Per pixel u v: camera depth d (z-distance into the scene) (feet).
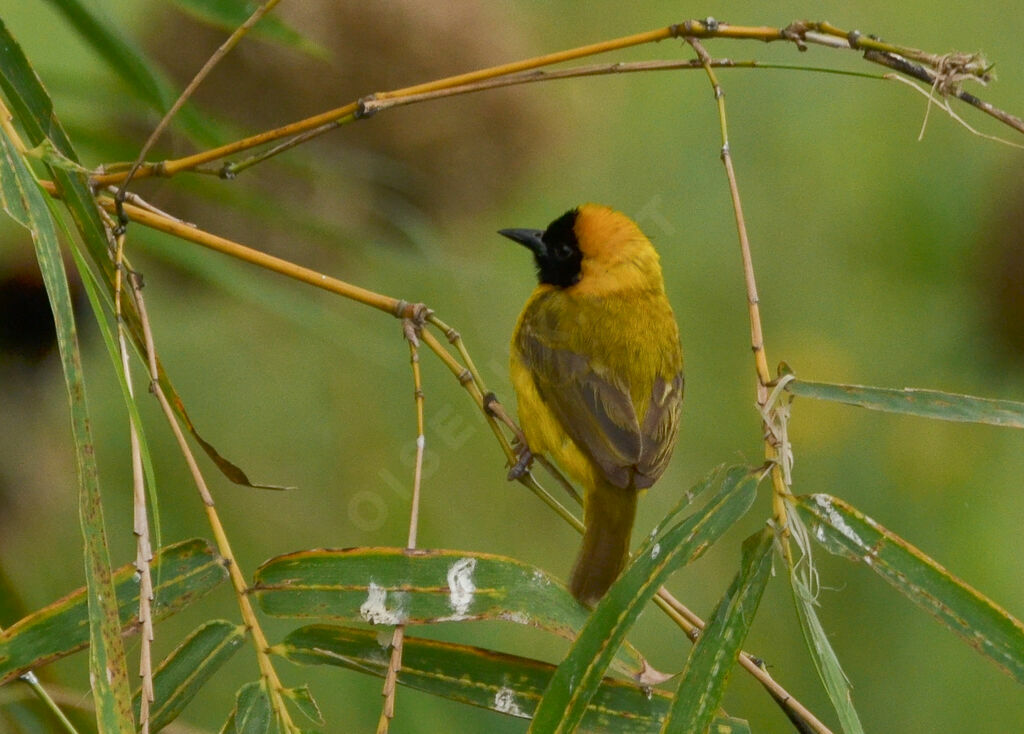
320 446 28.45
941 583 13.12
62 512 24.91
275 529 27.35
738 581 13.25
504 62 30.09
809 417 34.04
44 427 25.52
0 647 13.23
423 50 29.07
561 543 29.68
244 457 28.02
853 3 38.01
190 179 22.52
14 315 25.27
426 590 14.02
